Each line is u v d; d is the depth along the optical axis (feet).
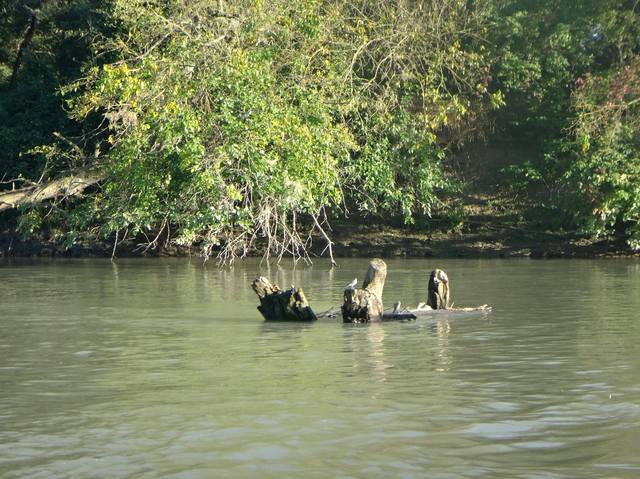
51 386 43.19
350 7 149.69
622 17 172.76
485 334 59.93
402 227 171.63
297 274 120.98
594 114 154.10
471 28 167.02
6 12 193.47
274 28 125.49
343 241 166.71
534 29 176.55
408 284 101.65
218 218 111.75
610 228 161.48
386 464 30.17
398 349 53.62
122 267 137.90
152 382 43.88
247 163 113.60
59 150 140.46
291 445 32.40
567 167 164.86
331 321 68.28
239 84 114.11
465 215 172.45
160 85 114.62
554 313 72.28
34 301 86.94
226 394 40.81
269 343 56.65
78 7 175.11
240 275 120.06
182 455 31.35
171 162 114.73
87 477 29.14
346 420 35.81
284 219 120.16
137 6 124.47
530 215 171.63
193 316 73.20
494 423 35.27
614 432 33.86
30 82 177.99
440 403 38.63
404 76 144.15
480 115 179.32
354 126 138.21
